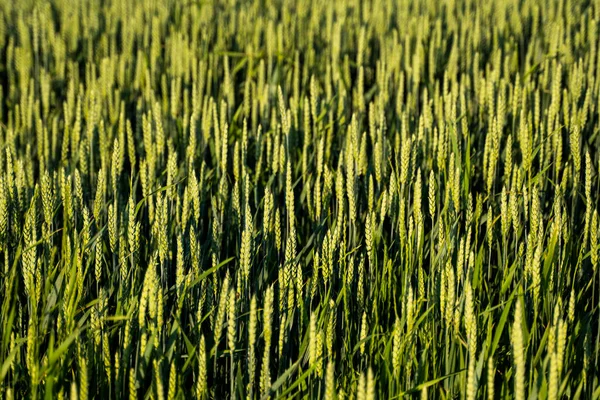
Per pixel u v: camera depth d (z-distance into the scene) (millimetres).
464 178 3057
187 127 4156
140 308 2113
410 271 2531
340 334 2619
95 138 4074
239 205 3023
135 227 2500
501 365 2496
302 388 2354
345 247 2873
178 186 3117
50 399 1957
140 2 8133
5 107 5910
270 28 5660
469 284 2023
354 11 7305
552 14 6789
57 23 7859
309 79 5633
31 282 2297
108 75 5309
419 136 3352
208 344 2406
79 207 3146
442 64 5879
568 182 3469
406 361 2254
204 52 6203
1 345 2246
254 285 2609
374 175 3525
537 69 5461
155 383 2145
